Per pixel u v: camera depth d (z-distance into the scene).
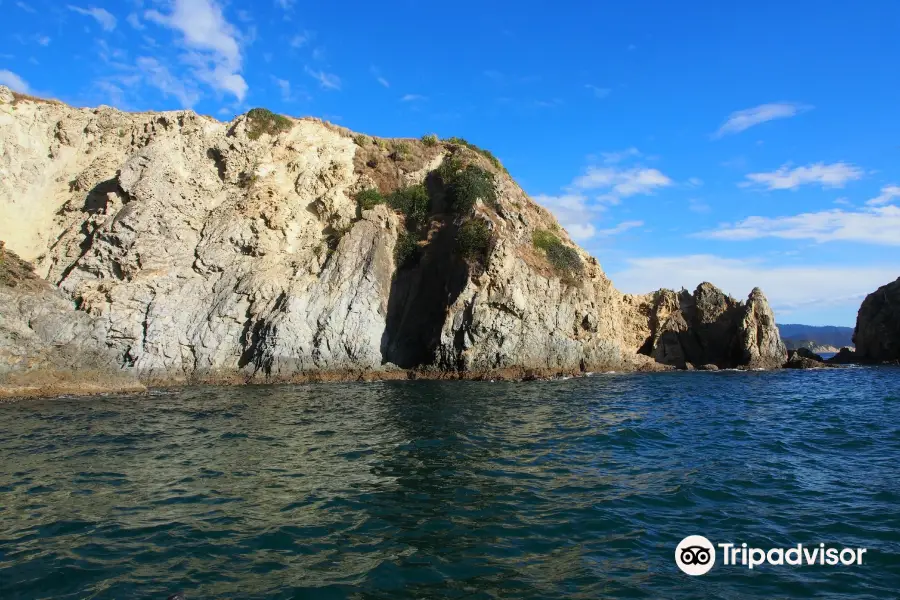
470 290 38.22
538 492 11.97
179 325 36.56
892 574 8.12
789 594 7.62
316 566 8.52
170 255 38.41
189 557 8.82
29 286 34.12
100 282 36.31
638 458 14.95
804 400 27.20
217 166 44.47
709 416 22.02
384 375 37.59
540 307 39.81
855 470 13.62
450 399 26.70
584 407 24.20
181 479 13.04
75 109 45.22
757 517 10.43
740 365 48.56
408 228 45.38
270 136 46.69
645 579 8.09
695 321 51.84
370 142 51.16
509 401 26.00
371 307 39.03
